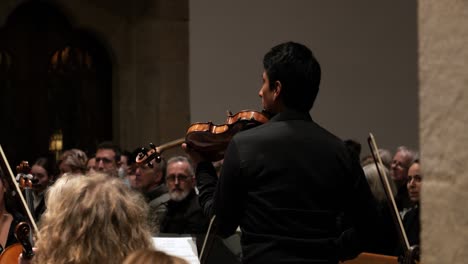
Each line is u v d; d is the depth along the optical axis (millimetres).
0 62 11008
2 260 4094
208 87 10812
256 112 4051
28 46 11148
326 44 10969
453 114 1610
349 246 3248
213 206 3271
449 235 1622
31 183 4574
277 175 3135
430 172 1674
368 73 11102
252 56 10797
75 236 2408
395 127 11148
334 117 10992
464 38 1585
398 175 7543
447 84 1625
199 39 10820
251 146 3176
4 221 4789
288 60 3268
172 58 10859
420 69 1696
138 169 7285
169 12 10875
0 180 4695
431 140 1667
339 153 3209
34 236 3801
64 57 11297
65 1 11023
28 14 11125
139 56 11164
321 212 3148
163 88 10836
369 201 3264
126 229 2449
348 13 11047
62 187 2525
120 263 2400
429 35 1671
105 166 8062
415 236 5734
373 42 11109
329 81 10977
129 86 11219
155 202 6828
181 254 3826
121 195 2500
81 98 11328
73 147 11297
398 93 11164
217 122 10812
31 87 11164
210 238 4066
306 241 3102
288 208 3123
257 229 3139
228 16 10781
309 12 10914
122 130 11234
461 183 1592
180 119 10883
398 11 11188
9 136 11047
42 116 11195
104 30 11164
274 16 10820
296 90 3268
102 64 11406
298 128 3211
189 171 6621
